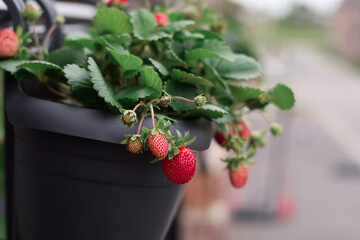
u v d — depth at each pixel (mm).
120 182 489
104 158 479
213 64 582
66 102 583
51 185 504
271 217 3574
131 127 455
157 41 569
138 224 515
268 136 5910
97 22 573
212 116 504
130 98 466
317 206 3941
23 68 504
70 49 535
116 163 482
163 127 463
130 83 544
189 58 559
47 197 511
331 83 13648
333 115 8578
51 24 604
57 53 529
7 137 589
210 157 2094
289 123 6098
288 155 5465
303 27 36719
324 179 4684
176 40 573
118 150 477
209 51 526
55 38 615
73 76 472
